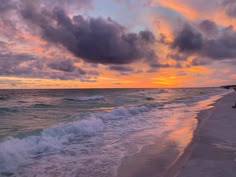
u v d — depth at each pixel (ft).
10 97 109.29
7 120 41.29
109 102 87.04
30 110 57.72
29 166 17.66
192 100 95.66
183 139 25.12
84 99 101.65
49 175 15.85
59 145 23.98
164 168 16.11
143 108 58.80
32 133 27.50
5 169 16.94
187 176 13.56
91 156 19.99
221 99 86.74
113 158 19.26
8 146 20.89
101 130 32.12
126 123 38.01
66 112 53.98
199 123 33.94
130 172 15.84
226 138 23.54
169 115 47.78
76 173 16.10
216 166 15.26
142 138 26.53
